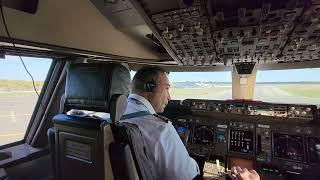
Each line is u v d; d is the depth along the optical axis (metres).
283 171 2.44
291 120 2.46
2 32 1.51
